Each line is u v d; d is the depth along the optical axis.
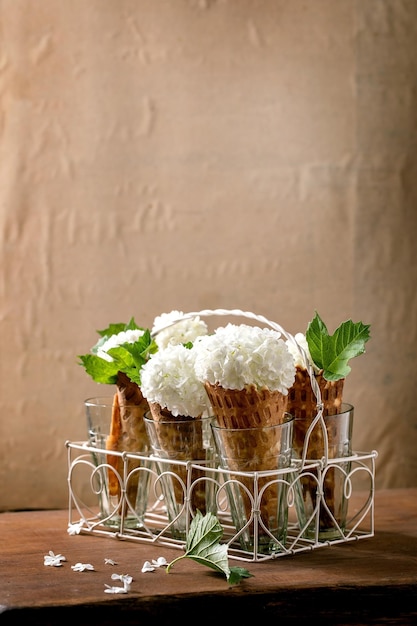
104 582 1.46
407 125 2.28
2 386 2.21
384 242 2.28
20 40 2.18
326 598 1.44
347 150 2.26
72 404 2.22
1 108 2.18
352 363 2.29
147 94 2.21
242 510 1.52
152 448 1.59
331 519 1.58
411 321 2.30
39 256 2.20
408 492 1.82
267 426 1.50
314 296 2.26
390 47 2.27
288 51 2.24
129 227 2.21
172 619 1.42
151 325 2.23
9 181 2.19
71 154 2.20
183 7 2.20
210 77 2.22
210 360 1.48
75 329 2.21
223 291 2.24
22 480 2.21
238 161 2.23
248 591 1.43
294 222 2.25
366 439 2.30
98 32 2.19
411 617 1.45
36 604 1.40
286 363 1.49
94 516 1.74
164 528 1.62
